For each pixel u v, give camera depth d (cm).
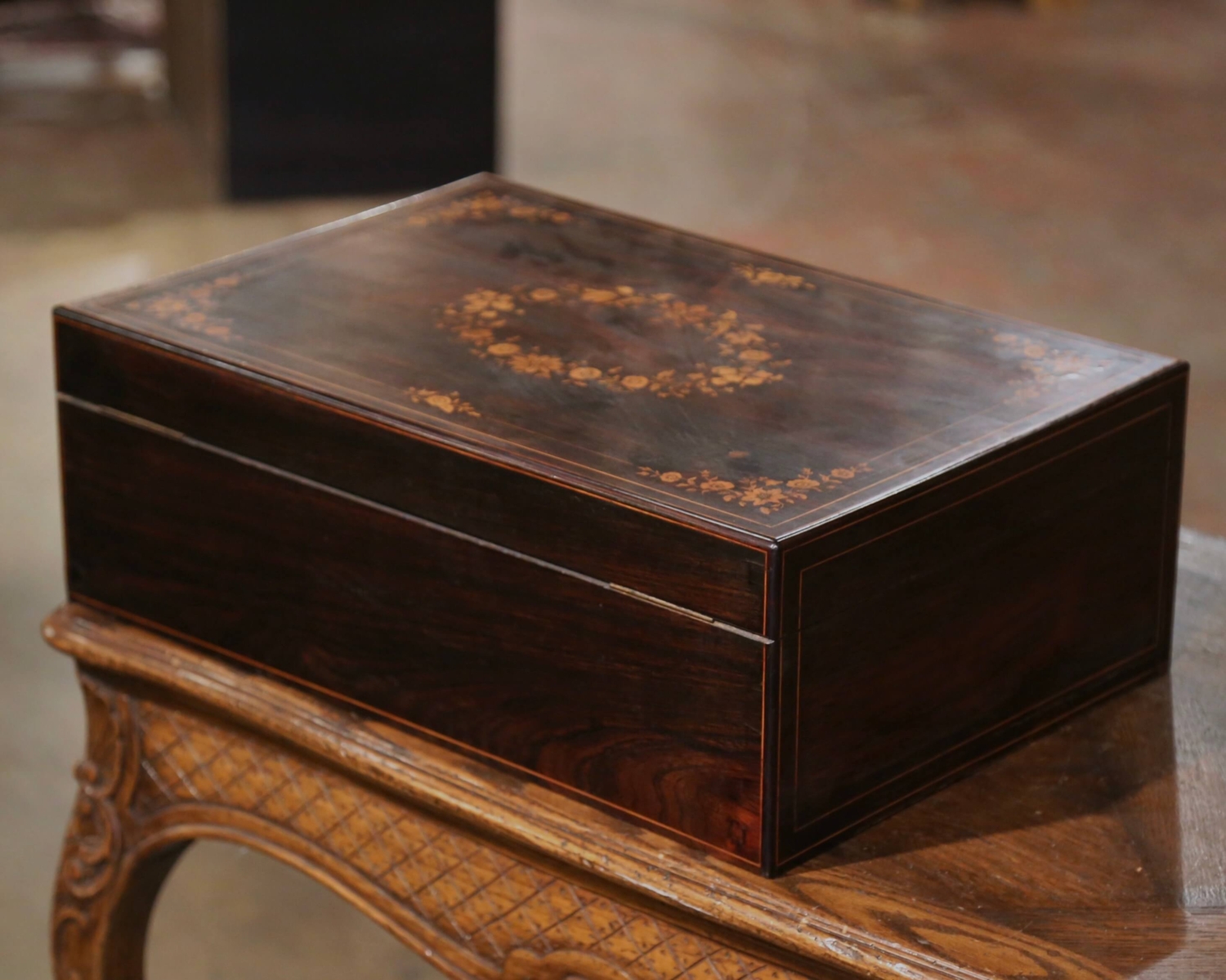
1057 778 179
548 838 174
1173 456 185
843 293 194
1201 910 169
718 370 182
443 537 176
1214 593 198
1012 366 183
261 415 181
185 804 194
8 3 755
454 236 203
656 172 605
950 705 176
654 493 169
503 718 177
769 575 164
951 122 678
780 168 614
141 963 206
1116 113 694
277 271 196
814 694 168
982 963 166
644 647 170
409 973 261
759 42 797
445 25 567
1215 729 184
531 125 652
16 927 263
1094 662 184
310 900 273
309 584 183
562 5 861
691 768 171
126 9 771
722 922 169
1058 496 178
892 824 174
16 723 301
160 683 190
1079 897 170
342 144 570
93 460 190
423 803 180
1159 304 497
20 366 432
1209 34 825
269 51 551
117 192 565
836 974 169
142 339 185
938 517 171
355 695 183
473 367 182
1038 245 544
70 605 195
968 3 873
